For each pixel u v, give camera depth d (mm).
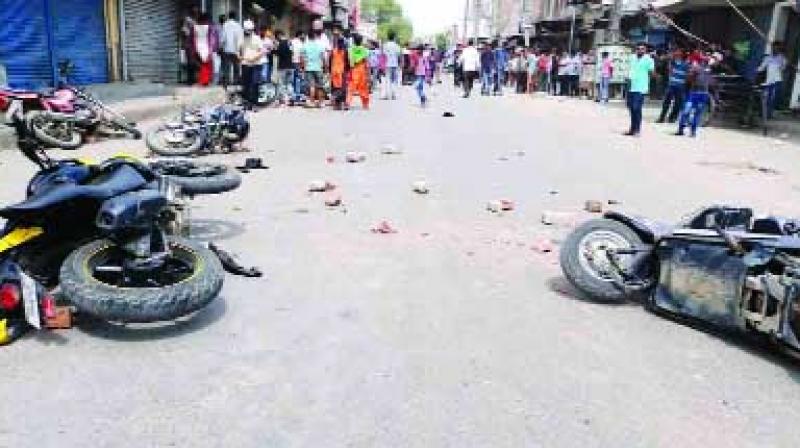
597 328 4578
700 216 4980
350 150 11414
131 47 19281
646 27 29734
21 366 3760
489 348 4191
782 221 4680
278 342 4156
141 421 3291
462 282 5336
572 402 3605
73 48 16891
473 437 3246
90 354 3918
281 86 19266
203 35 20250
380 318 4566
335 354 4027
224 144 10953
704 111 18312
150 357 3908
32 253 4246
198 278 4047
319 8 44250
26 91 10828
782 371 4090
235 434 3207
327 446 3139
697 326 4691
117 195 4145
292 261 5645
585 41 39625
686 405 3641
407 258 5855
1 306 4016
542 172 10234
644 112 22078
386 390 3641
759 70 17141
